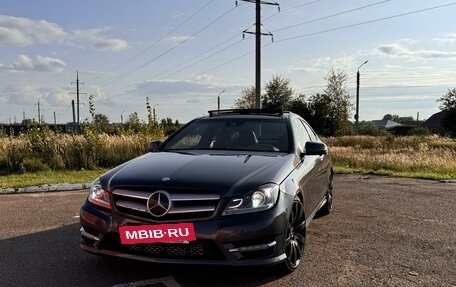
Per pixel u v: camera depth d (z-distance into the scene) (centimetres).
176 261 387
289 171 458
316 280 429
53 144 1455
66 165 1400
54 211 749
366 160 1709
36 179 1141
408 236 599
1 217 701
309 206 528
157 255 396
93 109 1647
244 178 409
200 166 437
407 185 1126
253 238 387
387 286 418
